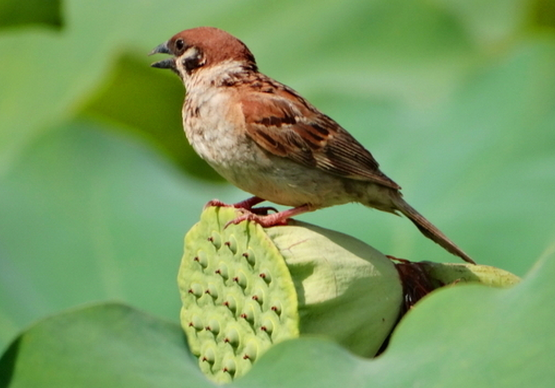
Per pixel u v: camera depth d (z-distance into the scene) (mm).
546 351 4789
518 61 10102
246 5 11727
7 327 7496
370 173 9070
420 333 5113
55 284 7988
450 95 10086
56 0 11219
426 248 8727
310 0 11766
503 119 9602
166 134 11188
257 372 4957
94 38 11219
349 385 4836
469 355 4914
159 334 5250
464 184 9094
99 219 8453
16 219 8359
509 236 8516
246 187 9477
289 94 9500
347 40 11273
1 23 11148
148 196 8758
